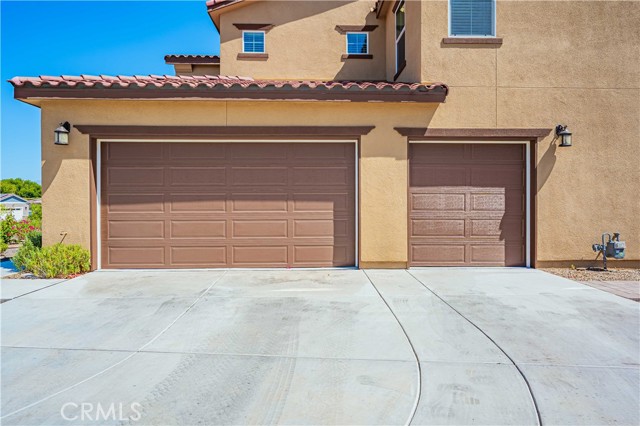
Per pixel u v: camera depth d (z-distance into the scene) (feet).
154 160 26.66
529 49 26.86
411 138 26.71
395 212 26.50
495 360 12.50
